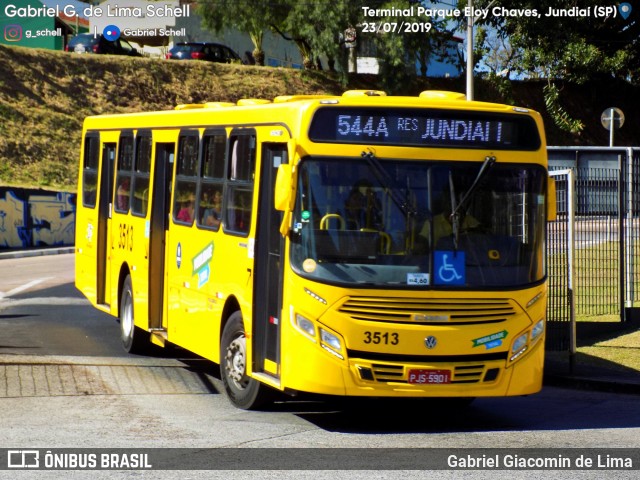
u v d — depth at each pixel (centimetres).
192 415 1088
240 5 5691
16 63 5159
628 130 6612
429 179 1015
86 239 1792
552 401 1239
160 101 5384
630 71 6247
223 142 1217
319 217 998
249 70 5766
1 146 4612
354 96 1030
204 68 5653
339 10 5453
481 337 1005
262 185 1095
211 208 1239
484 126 1038
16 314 1928
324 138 1009
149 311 1427
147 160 1477
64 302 2123
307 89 5784
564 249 1507
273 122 1074
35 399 1145
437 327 990
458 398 1171
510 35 5988
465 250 1011
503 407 1198
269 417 1091
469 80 4100
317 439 975
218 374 1365
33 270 2822
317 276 985
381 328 983
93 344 1592
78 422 1030
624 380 1297
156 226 1430
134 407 1122
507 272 1020
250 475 820
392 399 1211
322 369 983
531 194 1047
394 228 1002
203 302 1250
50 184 4522
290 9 5650
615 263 1756
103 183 1711
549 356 1495
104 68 5406
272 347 1067
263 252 1094
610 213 1728
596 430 1043
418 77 6059
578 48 5778
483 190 1027
